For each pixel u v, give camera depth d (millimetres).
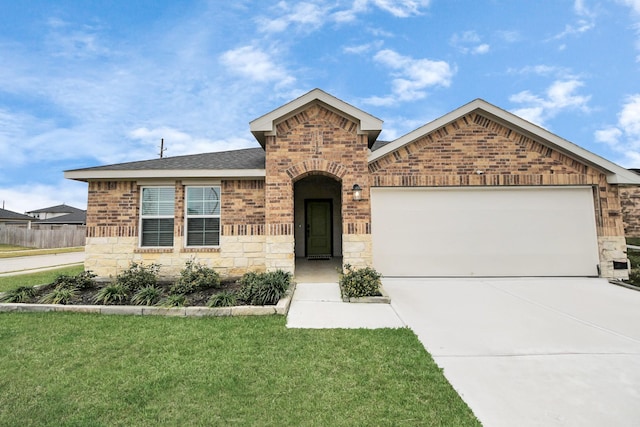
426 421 3027
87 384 3639
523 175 9367
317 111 8938
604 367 4113
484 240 9445
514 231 9461
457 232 9461
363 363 4117
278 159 8859
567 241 9398
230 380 3701
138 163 9906
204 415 3102
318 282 8828
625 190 16406
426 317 6008
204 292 7398
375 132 8859
